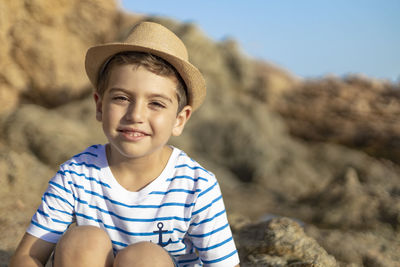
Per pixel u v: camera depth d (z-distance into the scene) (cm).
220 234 187
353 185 494
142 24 184
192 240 189
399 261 316
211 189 187
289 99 1319
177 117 192
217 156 897
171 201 183
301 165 954
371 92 1362
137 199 182
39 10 820
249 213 561
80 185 185
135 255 155
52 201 184
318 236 333
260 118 1021
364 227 394
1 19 763
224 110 985
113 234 182
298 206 529
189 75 179
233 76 1255
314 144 1129
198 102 196
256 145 902
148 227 181
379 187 480
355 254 314
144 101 170
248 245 273
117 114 171
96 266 157
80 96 847
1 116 690
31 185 408
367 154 1102
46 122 652
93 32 894
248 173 878
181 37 1135
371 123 1207
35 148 616
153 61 170
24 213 346
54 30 841
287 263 250
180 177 186
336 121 1226
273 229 276
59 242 160
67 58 841
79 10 880
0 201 362
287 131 1205
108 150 194
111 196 182
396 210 405
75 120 749
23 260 175
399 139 1131
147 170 183
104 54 179
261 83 1309
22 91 794
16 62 793
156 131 173
